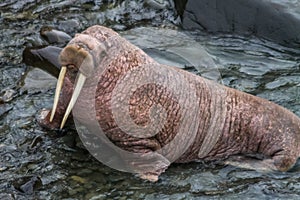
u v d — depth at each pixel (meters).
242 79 23.67
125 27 27.23
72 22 27.02
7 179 18.23
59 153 19.36
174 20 27.92
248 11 26.77
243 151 19.94
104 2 28.91
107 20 27.75
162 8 28.59
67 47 16.77
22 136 19.94
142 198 17.92
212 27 27.16
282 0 26.80
